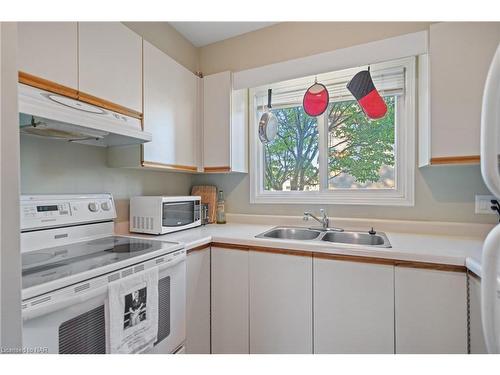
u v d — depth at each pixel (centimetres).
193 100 192
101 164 154
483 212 149
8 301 41
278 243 139
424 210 162
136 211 165
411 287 113
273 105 214
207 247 155
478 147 122
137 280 101
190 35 206
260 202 212
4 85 41
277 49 193
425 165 145
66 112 97
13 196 41
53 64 102
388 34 163
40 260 100
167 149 165
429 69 132
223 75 192
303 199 198
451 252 112
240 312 148
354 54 158
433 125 130
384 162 182
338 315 126
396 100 175
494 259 43
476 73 122
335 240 172
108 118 120
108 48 126
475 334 101
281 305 138
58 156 133
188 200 181
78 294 81
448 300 107
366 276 121
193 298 143
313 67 170
